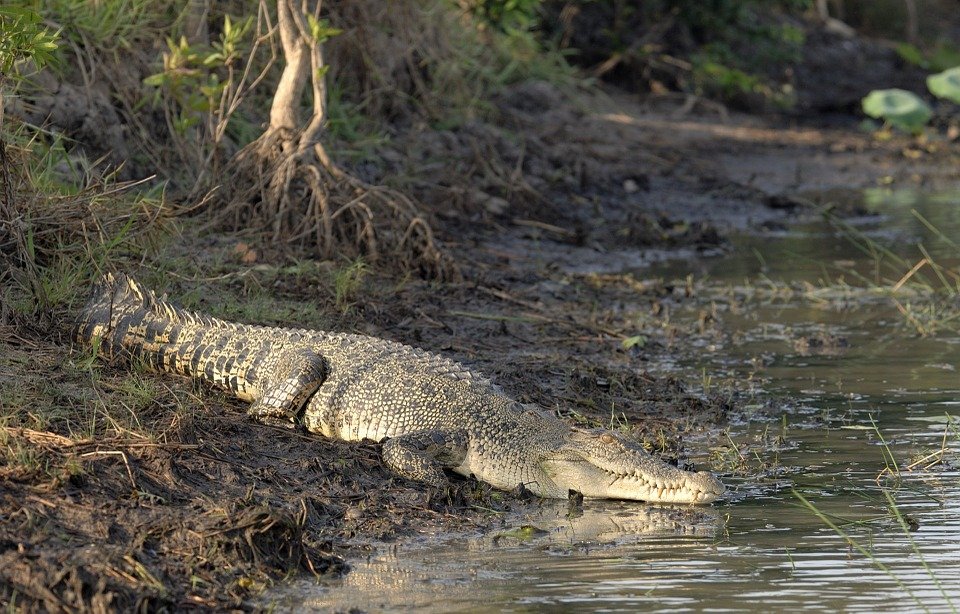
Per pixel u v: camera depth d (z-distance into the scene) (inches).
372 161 771.4
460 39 965.8
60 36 647.1
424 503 366.9
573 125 1048.8
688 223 836.0
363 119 787.4
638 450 380.5
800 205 947.3
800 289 685.9
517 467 388.5
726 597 299.9
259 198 625.3
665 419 453.4
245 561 313.1
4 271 461.4
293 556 319.3
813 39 1624.0
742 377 511.8
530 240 757.3
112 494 331.6
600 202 879.7
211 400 413.4
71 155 608.1
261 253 580.4
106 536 313.0
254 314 501.0
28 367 404.2
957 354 548.4
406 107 865.5
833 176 1083.9
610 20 1307.8
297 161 609.9
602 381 490.6
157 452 354.0
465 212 770.2
